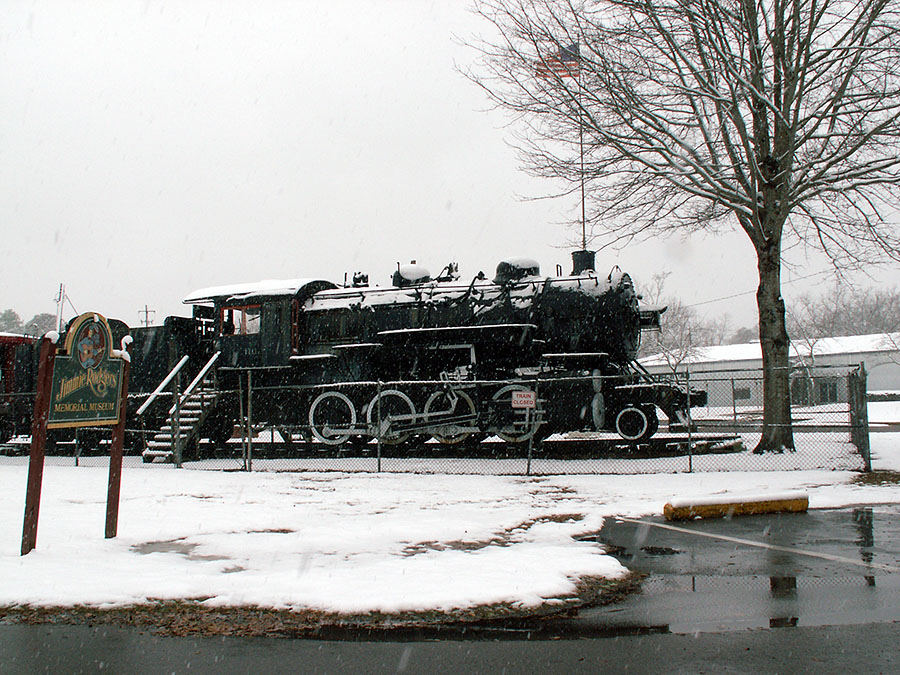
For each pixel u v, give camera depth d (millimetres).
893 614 4648
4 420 21109
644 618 4656
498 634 4379
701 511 8211
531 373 15438
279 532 7605
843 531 7324
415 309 16156
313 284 17672
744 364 48625
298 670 3848
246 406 17422
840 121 13906
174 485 11539
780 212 13750
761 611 4758
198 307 18891
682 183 13961
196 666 3914
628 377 15445
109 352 7293
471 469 13273
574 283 15555
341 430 15859
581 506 9172
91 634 4438
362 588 5285
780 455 13367
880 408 34688
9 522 8086
